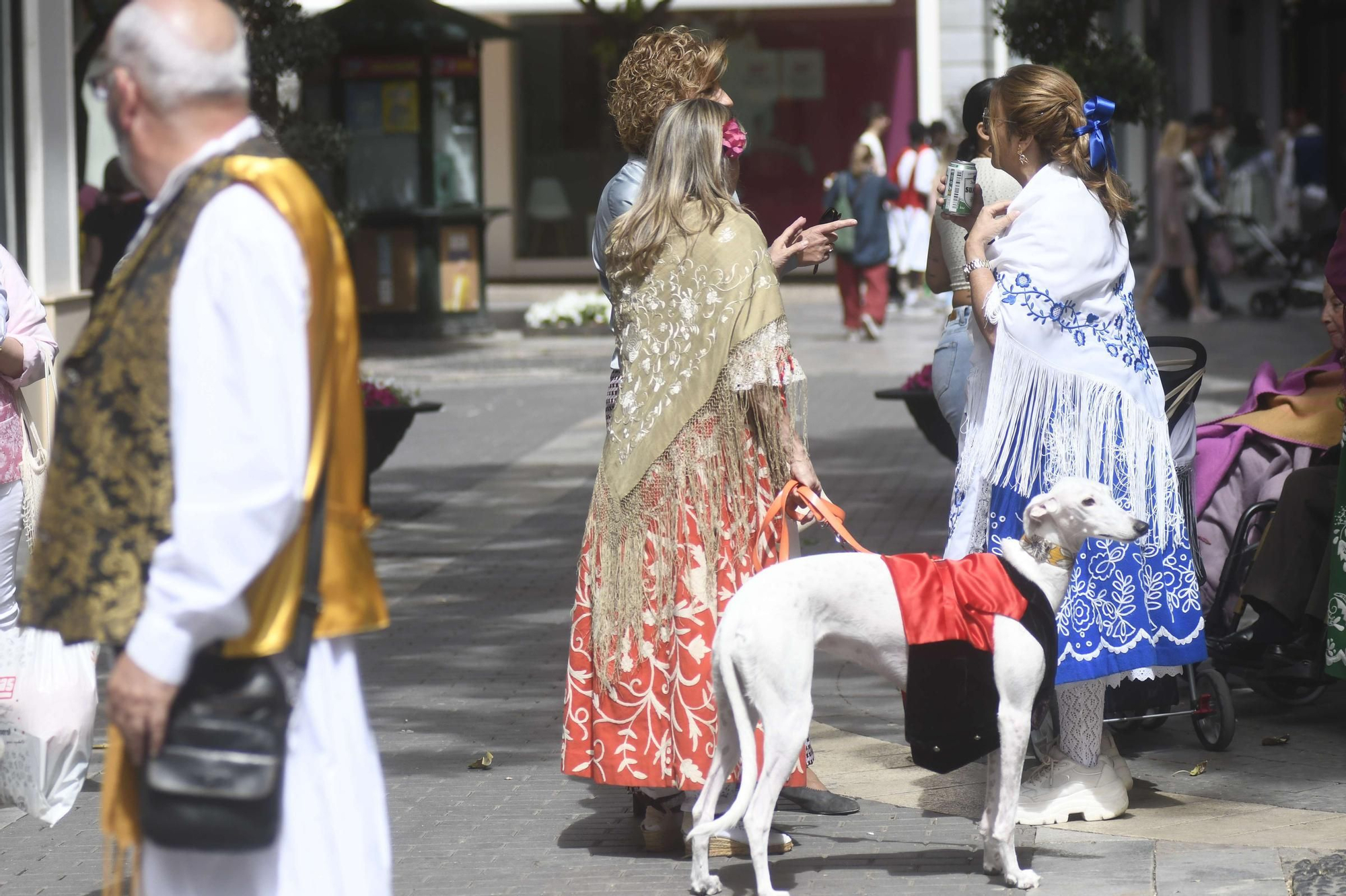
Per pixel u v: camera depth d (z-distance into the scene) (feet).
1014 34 51.83
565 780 22.76
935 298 95.71
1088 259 19.62
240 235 10.94
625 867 19.20
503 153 118.01
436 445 53.42
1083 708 20.31
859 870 18.74
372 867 12.14
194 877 11.48
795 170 114.73
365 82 81.00
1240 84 127.24
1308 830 19.52
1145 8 112.98
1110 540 19.94
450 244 82.53
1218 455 25.72
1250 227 85.61
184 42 11.34
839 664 28.71
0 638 21.25
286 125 61.16
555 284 117.08
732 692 17.37
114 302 11.18
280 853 11.55
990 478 19.83
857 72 113.29
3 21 46.03
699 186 19.11
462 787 22.54
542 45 117.08
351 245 79.36
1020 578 17.81
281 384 10.86
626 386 19.33
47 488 11.26
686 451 18.95
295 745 11.67
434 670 28.73
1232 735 23.07
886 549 36.27
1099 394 19.74
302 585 11.34
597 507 19.52
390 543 39.45
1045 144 20.01
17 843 20.86
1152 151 109.29
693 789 18.90
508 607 33.14
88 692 21.47
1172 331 77.41
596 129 117.50
